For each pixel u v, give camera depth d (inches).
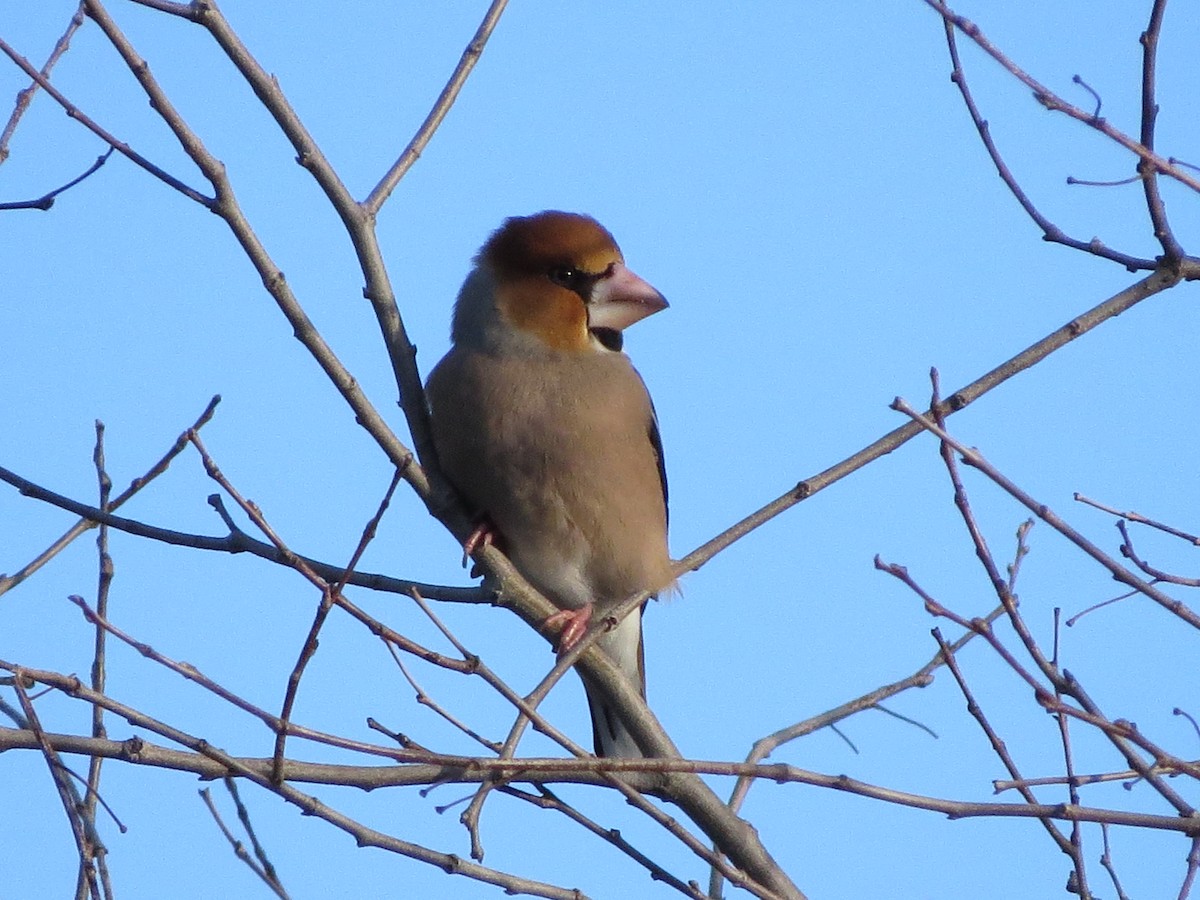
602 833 355.6
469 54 404.2
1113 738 315.0
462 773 368.8
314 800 335.6
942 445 333.7
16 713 358.9
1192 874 332.8
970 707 350.6
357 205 393.1
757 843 392.8
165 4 351.6
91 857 330.6
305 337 365.1
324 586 317.4
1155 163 324.8
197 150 352.5
